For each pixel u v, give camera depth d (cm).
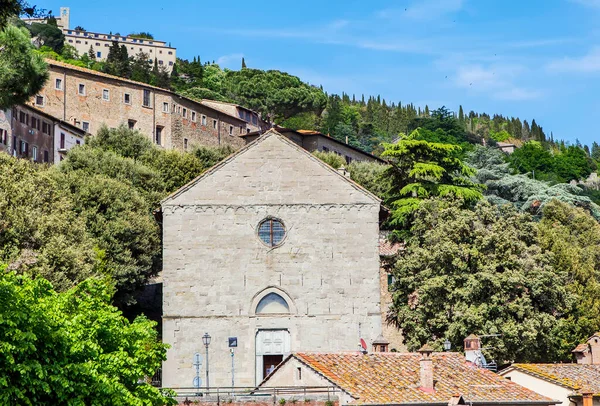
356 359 5919
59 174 10019
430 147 9862
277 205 7412
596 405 6400
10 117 12400
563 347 8200
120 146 12888
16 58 5650
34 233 7969
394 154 9862
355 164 13688
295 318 7288
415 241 8331
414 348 7588
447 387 5719
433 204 8444
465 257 7819
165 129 16500
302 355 5875
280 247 7375
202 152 13512
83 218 9019
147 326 5012
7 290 3922
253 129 18938
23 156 12825
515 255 7844
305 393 5472
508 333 7312
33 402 3978
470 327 7381
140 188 11188
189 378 7169
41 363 4028
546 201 12962
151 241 9912
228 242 7362
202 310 7269
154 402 4700
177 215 7369
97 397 4222
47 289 4591
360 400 5316
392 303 8425
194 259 7319
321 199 7438
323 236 7400
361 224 7425
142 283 9762
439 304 7650
